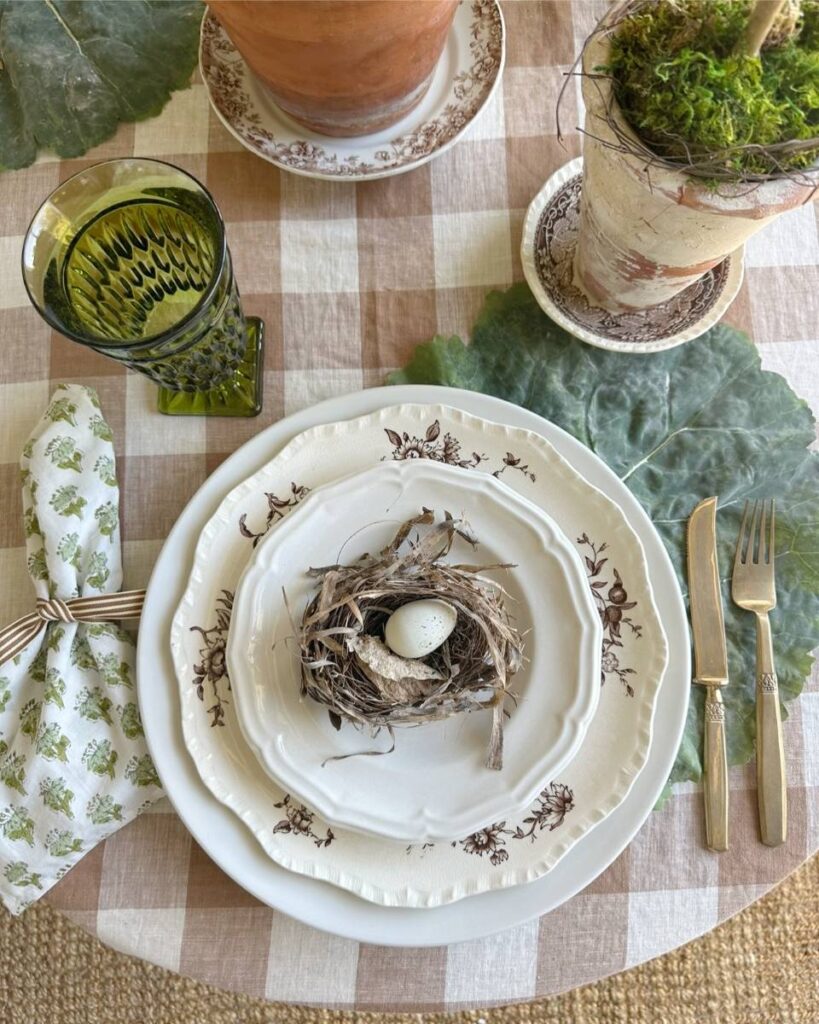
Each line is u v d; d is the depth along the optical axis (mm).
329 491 511
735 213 402
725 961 942
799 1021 937
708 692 552
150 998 954
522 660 516
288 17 444
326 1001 536
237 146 610
